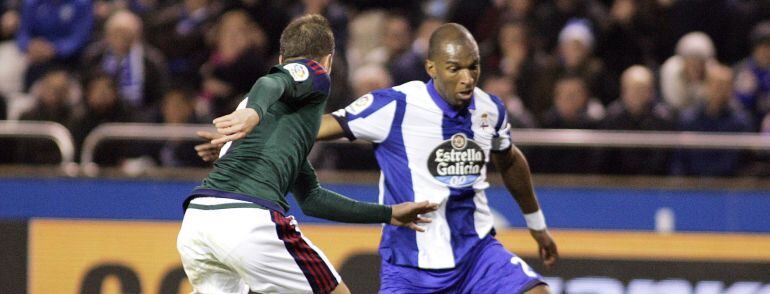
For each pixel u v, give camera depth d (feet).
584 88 98.94
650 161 97.04
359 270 87.76
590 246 89.40
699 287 89.10
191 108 102.37
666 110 102.53
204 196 54.54
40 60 117.60
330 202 58.75
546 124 99.04
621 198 90.07
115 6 124.36
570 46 108.27
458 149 61.05
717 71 100.99
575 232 89.56
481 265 61.41
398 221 59.16
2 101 107.55
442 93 60.70
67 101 102.53
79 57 120.16
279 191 55.06
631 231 89.81
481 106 61.41
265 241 53.93
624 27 116.16
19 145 99.30
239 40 112.06
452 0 122.42
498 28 116.26
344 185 89.76
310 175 58.65
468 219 61.77
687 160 98.12
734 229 90.12
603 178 90.94
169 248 89.81
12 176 90.68
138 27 111.75
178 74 118.21
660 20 117.91
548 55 115.44
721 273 89.25
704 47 107.55
